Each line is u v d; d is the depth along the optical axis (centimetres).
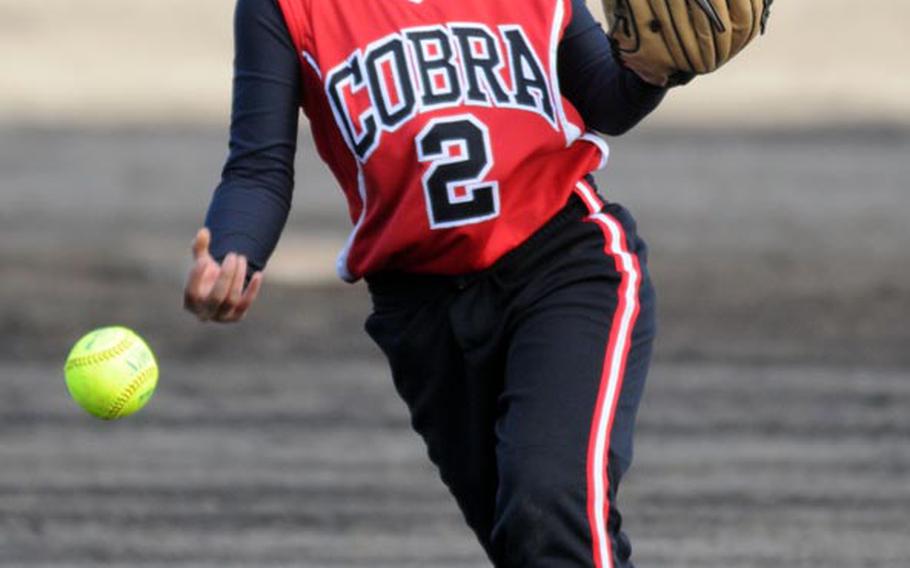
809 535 2177
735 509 2295
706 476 2456
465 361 1377
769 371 3116
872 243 4428
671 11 1298
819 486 2403
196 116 7300
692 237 4506
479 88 1365
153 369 1448
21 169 5816
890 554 2103
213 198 1353
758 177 5594
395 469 2509
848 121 6975
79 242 4450
